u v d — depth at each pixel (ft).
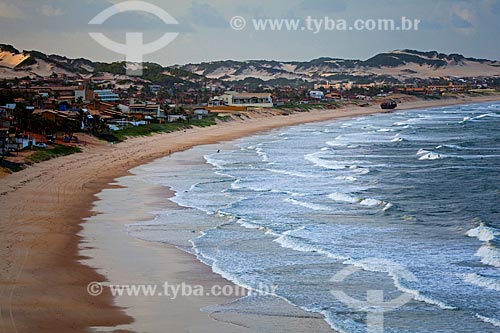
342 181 232.53
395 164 279.90
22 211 172.96
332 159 298.15
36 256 131.34
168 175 245.04
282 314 102.83
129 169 260.01
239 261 131.75
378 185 224.12
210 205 187.32
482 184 224.94
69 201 189.26
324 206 185.47
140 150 326.85
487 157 301.84
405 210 180.55
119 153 308.81
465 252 137.80
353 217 172.04
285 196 201.36
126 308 104.06
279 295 111.55
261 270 125.90
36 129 318.24
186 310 104.01
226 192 208.54
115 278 119.65
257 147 350.02
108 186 218.18
